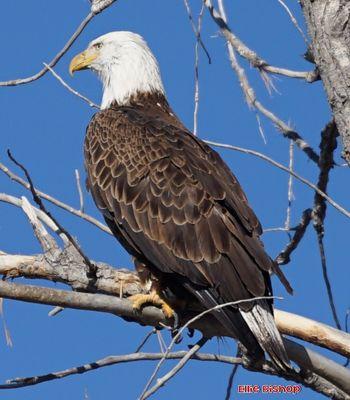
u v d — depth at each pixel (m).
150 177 11.90
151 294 11.34
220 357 10.53
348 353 10.80
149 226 11.63
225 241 11.03
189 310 11.60
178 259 11.25
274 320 10.55
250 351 10.14
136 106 14.08
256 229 11.27
